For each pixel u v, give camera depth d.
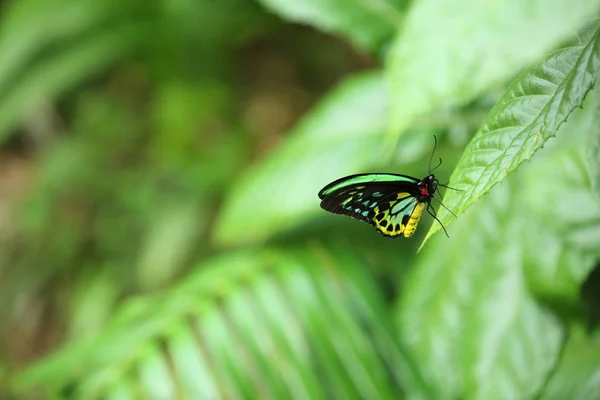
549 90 0.95
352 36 1.26
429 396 1.23
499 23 0.98
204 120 2.62
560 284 1.16
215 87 2.59
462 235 1.23
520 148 0.94
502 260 1.21
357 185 1.09
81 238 2.73
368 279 1.32
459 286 1.23
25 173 3.43
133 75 2.99
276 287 1.32
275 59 3.11
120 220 2.68
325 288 1.32
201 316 1.31
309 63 3.03
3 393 1.78
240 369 1.28
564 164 1.15
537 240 1.17
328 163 1.28
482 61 0.99
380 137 1.27
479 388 1.20
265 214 1.30
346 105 1.31
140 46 2.51
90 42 2.44
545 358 1.18
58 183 2.75
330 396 1.31
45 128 3.22
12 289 2.76
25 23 2.36
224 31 2.59
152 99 2.80
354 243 1.39
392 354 1.26
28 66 2.43
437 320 1.24
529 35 0.97
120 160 2.83
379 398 1.25
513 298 1.20
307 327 1.29
